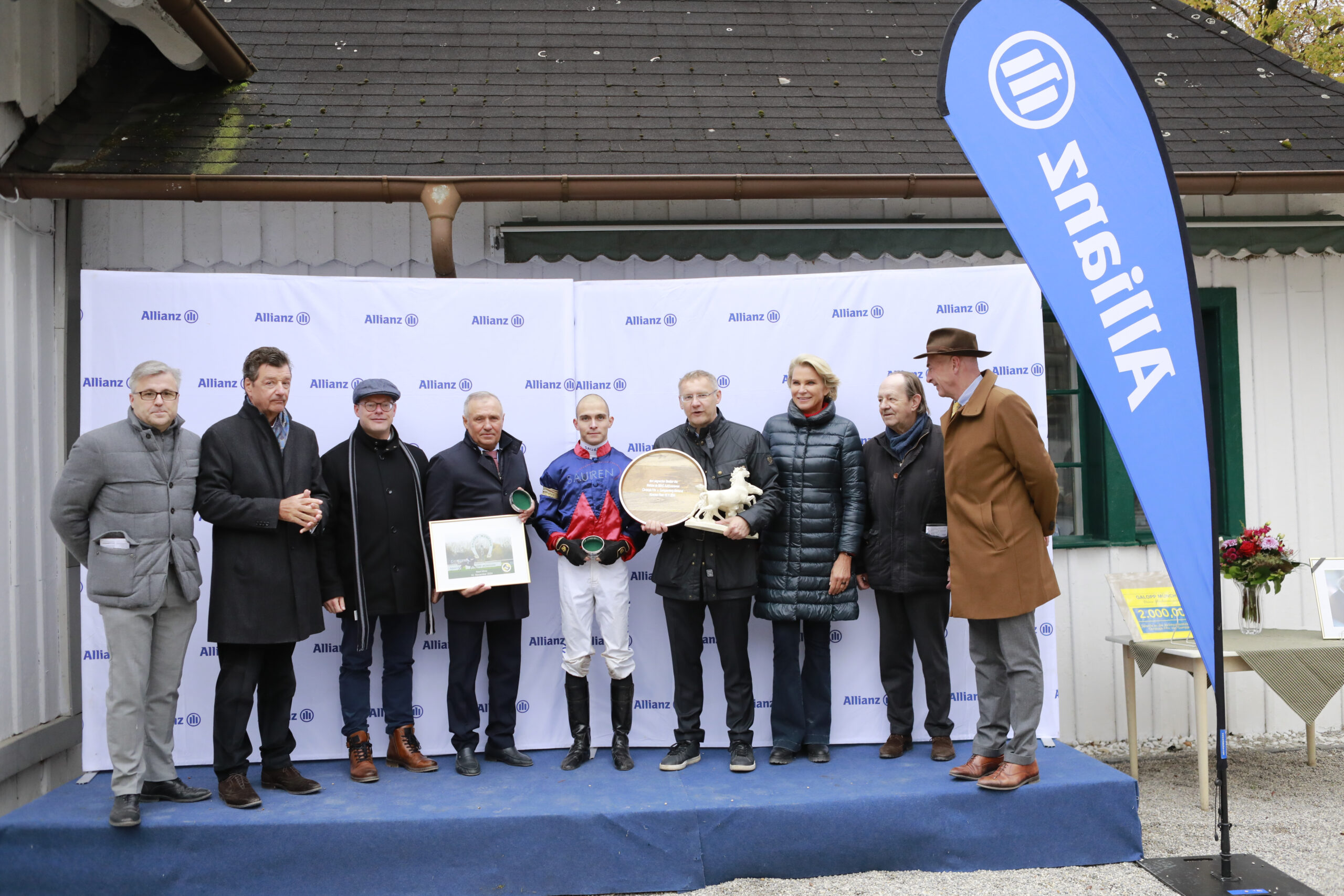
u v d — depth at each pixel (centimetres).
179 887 344
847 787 374
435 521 398
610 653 407
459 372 442
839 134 539
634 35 627
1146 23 656
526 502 412
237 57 540
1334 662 433
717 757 421
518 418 444
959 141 355
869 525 416
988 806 366
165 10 477
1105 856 369
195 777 402
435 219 480
